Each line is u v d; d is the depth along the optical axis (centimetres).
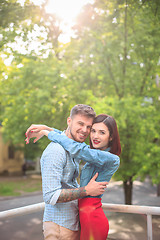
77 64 679
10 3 302
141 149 568
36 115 571
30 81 713
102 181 158
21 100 738
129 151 574
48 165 149
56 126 393
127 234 196
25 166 2228
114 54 612
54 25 444
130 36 558
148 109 577
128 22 493
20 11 309
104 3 378
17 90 754
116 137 168
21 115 752
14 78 777
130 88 658
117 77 656
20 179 2083
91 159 152
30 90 753
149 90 648
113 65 649
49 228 160
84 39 620
